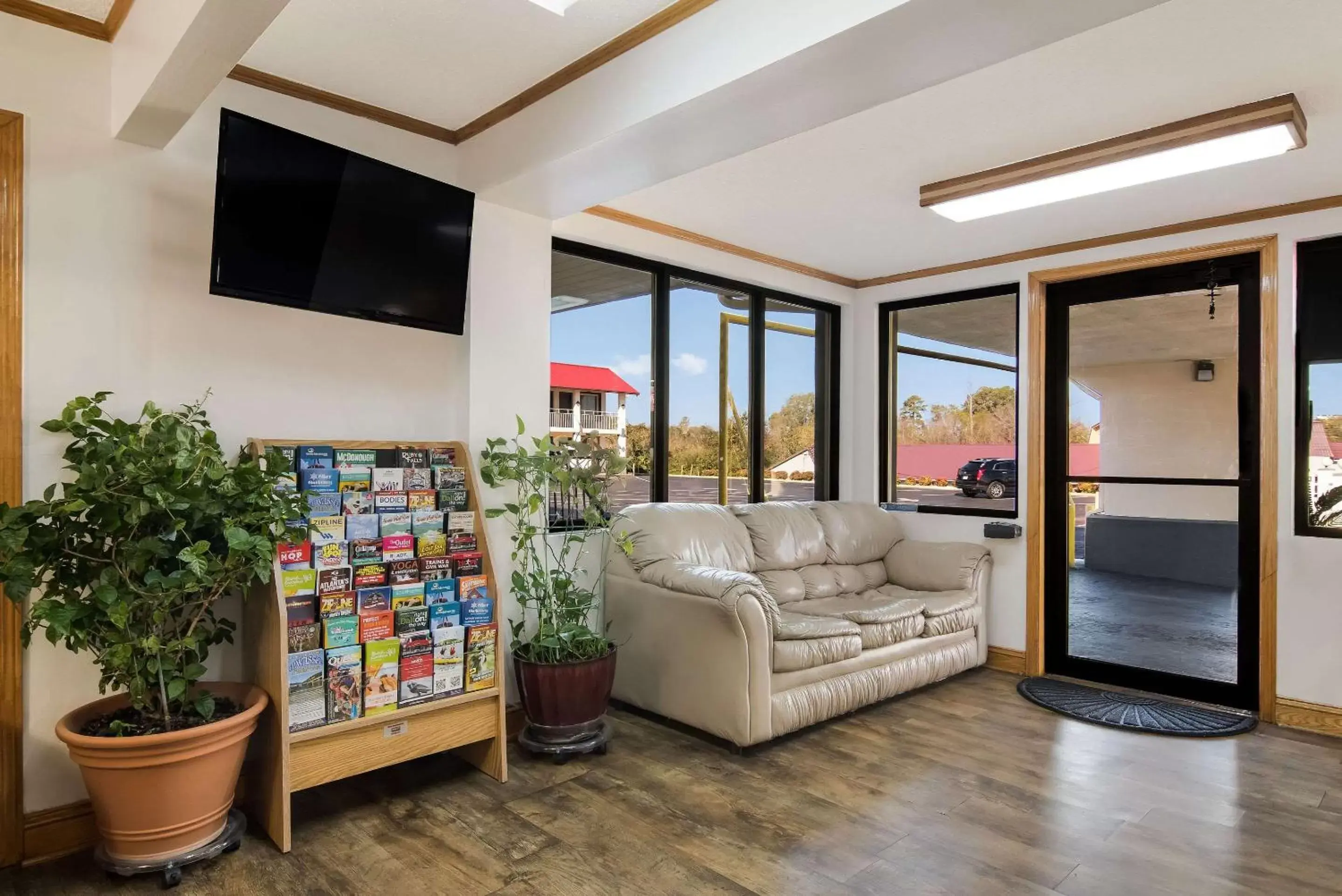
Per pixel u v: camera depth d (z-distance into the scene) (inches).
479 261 117.4
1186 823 94.7
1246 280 143.2
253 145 87.0
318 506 95.4
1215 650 144.9
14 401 80.8
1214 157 105.5
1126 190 128.3
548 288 127.1
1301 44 82.5
